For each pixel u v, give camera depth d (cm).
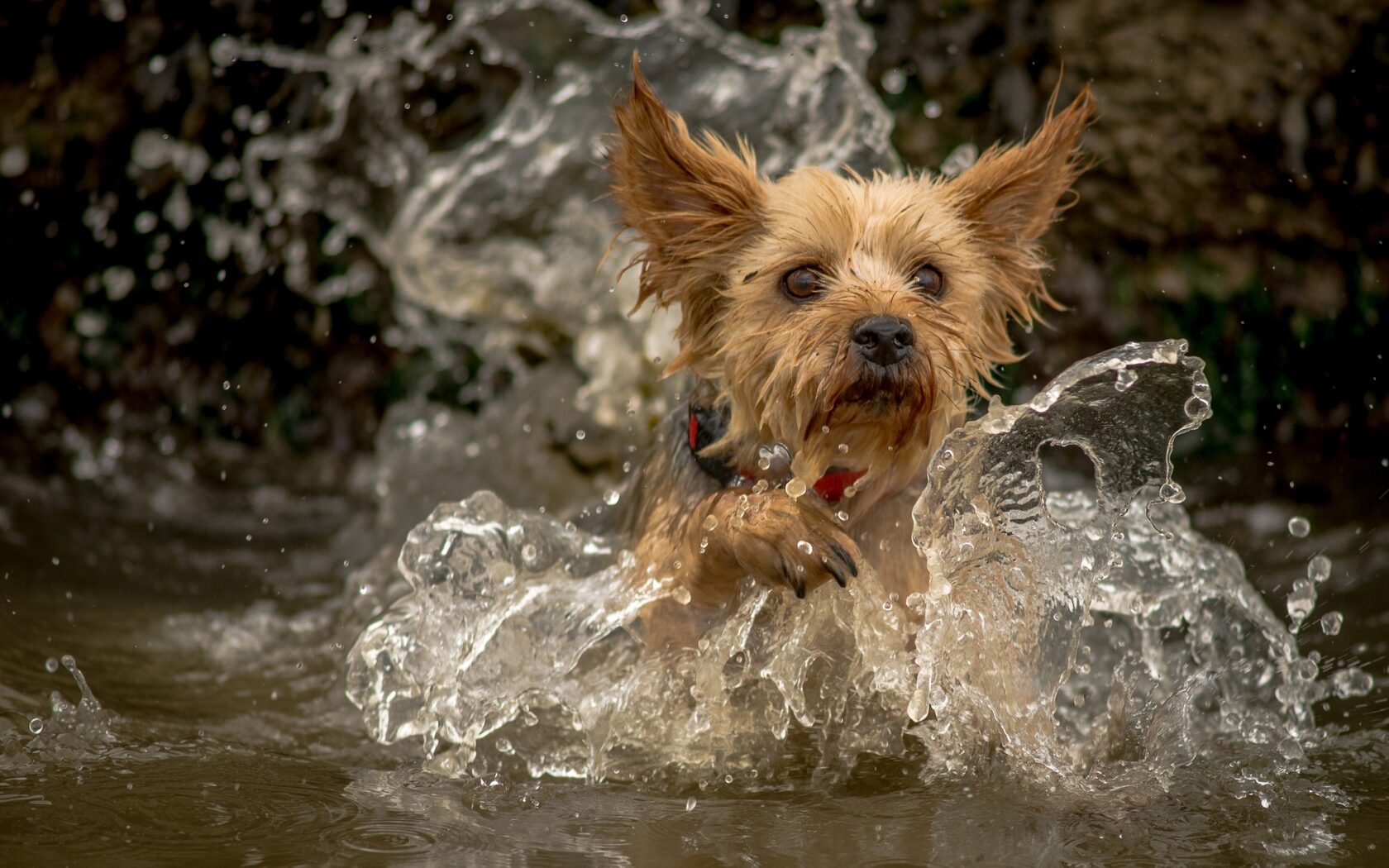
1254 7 1330
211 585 1002
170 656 834
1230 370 1301
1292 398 1287
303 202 1381
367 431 1411
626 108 659
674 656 667
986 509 629
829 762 643
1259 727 682
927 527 611
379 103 1372
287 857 523
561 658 671
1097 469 632
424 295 1236
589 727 661
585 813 577
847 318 607
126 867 512
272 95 1430
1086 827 562
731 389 654
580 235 1198
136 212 1436
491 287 1218
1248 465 1207
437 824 562
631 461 1067
